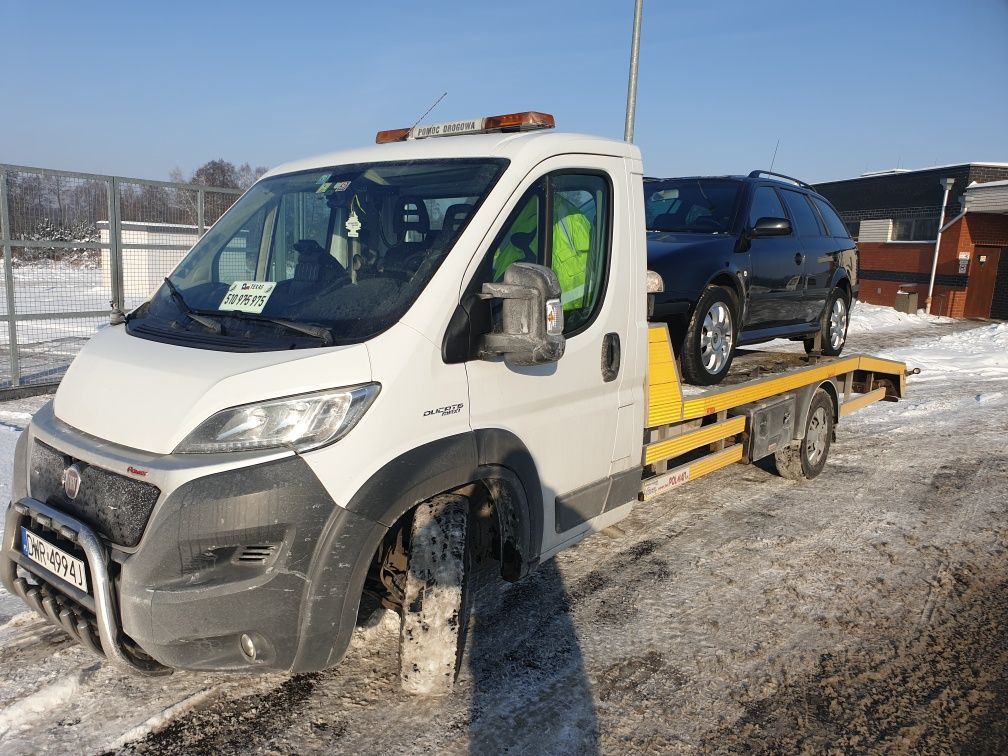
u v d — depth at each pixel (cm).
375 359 307
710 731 347
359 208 375
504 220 356
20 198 889
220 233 414
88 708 332
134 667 292
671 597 478
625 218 438
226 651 288
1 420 782
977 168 2920
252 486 278
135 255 996
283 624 287
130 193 984
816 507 664
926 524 632
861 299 3378
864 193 3409
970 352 1823
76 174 931
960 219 2902
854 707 370
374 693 356
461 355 335
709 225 689
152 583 273
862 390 875
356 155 418
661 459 503
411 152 399
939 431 973
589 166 411
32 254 903
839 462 820
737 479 742
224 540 276
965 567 547
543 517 393
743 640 429
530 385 375
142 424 295
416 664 332
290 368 294
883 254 3275
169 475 275
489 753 321
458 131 433
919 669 407
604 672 390
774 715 361
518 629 428
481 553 385
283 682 359
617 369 438
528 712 351
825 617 462
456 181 367
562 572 509
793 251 731
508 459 360
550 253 385
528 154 374
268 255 385
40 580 328
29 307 904
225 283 378
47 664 360
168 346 327
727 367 630
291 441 288
